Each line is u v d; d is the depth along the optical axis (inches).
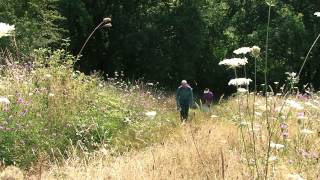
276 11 1509.6
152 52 1390.3
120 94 573.6
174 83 1425.9
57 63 489.1
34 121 370.6
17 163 317.4
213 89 1549.0
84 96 456.8
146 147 363.3
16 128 345.7
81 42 1407.5
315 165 230.1
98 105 456.4
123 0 1423.5
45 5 919.7
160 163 269.4
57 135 365.4
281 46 1425.9
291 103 188.4
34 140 343.9
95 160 291.3
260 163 232.1
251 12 1555.1
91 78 514.6
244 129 344.5
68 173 253.9
